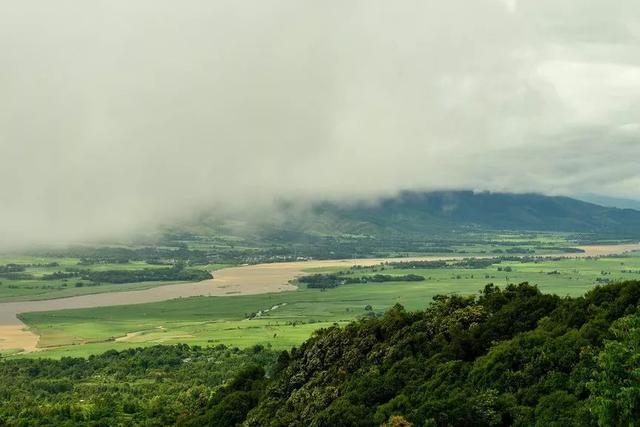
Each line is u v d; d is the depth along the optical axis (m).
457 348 105.62
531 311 109.31
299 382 125.56
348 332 128.75
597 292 101.00
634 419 66.62
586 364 81.94
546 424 74.38
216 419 132.12
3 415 175.50
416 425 83.00
